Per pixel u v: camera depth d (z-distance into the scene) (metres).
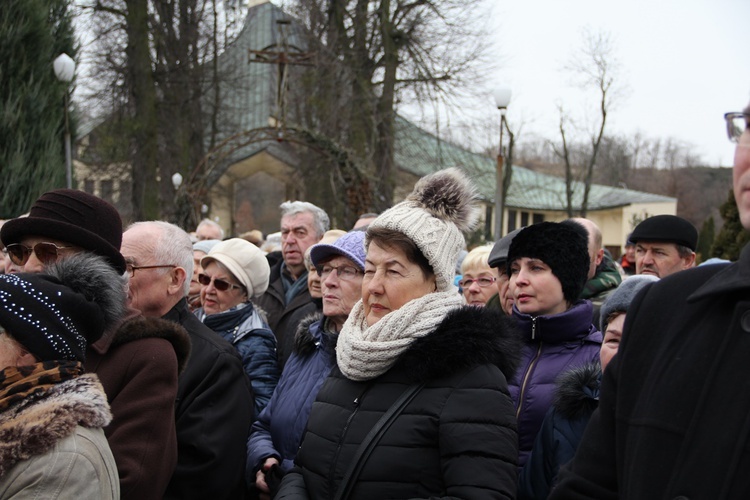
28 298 1.70
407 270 2.20
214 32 21.45
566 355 2.65
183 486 2.51
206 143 24.94
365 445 2.00
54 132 9.11
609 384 1.52
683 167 51.59
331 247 2.78
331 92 17.39
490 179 20.81
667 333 1.40
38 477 1.55
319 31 17.92
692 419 1.26
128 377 2.22
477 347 2.04
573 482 1.50
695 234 3.82
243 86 24.39
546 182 40.28
